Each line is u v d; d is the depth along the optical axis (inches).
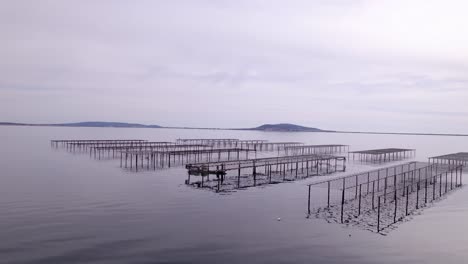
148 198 1184.8
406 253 723.4
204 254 704.4
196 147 3526.1
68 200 1127.6
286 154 3176.7
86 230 825.5
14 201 1099.9
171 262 664.4
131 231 828.0
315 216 984.3
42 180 1520.7
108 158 2576.3
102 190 1312.7
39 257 671.1
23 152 2910.9
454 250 741.9
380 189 1390.3
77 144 3464.6
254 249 733.3
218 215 983.0
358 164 2454.5
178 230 843.4
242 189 1393.9
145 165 2176.4
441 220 954.1
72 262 652.1
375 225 902.4
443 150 4094.5
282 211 1037.8
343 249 738.2
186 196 1232.8
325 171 2005.4
